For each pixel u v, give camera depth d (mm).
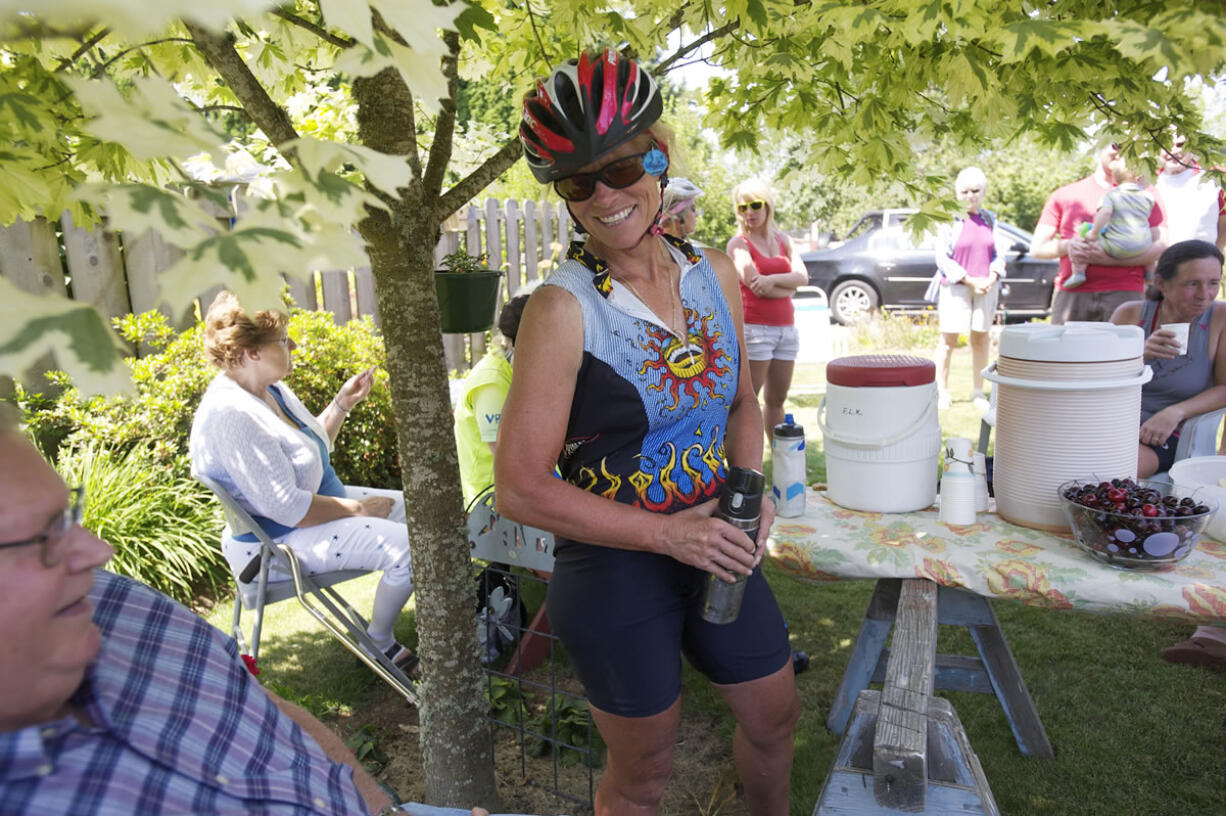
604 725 1784
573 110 1531
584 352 1657
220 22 594
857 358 2623
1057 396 2246
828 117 2623
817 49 2156
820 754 2775
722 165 15617
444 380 2266
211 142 714
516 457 1652
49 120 1131
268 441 2955
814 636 3646
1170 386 3246
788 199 19031
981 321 7145
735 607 1731
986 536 2332
